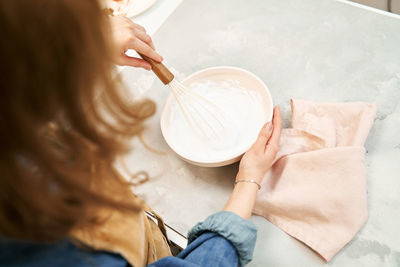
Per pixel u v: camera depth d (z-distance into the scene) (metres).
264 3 0.87
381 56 0.75
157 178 0.71
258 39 0.83
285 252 0.61
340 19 0.81
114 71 0.36
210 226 0.54
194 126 0.70
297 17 0.84
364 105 0.66
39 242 0.30
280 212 0.62
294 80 0.76
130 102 0.37
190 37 0.87
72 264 0.33
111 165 0.33
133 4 0.93
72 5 0.23
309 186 0.61
